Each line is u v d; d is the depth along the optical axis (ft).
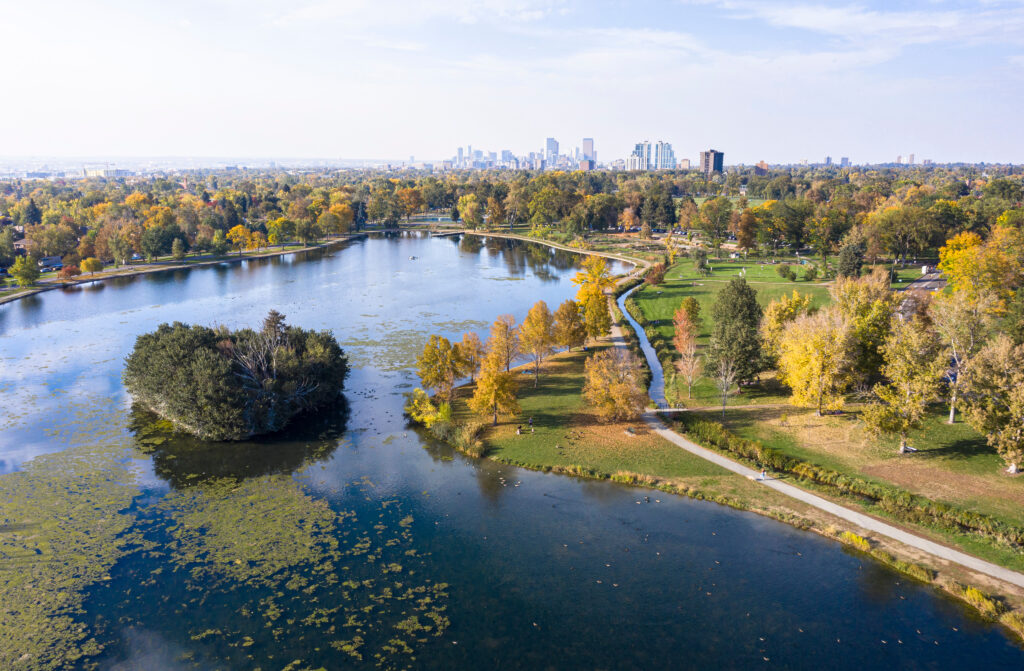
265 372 249.96
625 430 241.14
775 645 133.59
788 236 626.64
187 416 233.96
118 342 378.73
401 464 220.02
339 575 157.38
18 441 237.66
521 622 140.87
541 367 325.21
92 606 145.38
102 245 642.22
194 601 147.43
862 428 223.92
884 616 141.59
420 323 415.44
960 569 153.79
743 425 239.91
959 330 226.99
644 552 167.12
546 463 217.36
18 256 568.00
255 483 205.98
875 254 492.13
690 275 541.34
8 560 162.20
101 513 186.19
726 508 187.93
